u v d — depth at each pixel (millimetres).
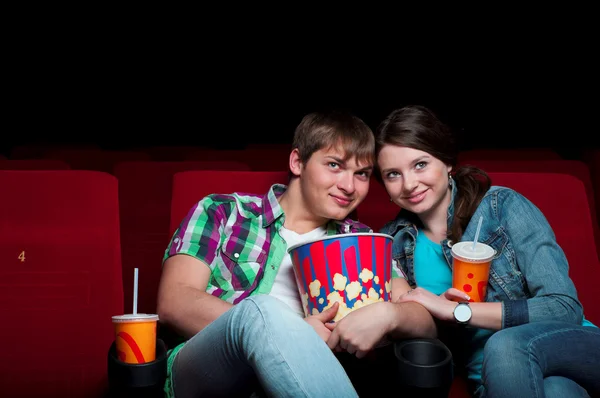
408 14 5043
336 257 1053
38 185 1254
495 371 980
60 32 5059
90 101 5180
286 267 1259
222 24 5207
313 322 1047
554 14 4645
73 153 2328
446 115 5027
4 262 1213
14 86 5062
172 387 1078
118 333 947
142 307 1702
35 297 1204
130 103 5230
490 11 4836
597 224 1918
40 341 1190
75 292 1210
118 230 1262
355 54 5172
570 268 1340
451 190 1301
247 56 5246
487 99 4926
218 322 981
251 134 5336
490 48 4871
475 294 1109
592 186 1978
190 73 5246
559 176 1407
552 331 1021
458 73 4980
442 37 4988
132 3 5117
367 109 5219
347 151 1192
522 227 1188
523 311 1081
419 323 1075
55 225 1236
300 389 880
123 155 2338
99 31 5109
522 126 4840
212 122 5312
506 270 1187
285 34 5215
